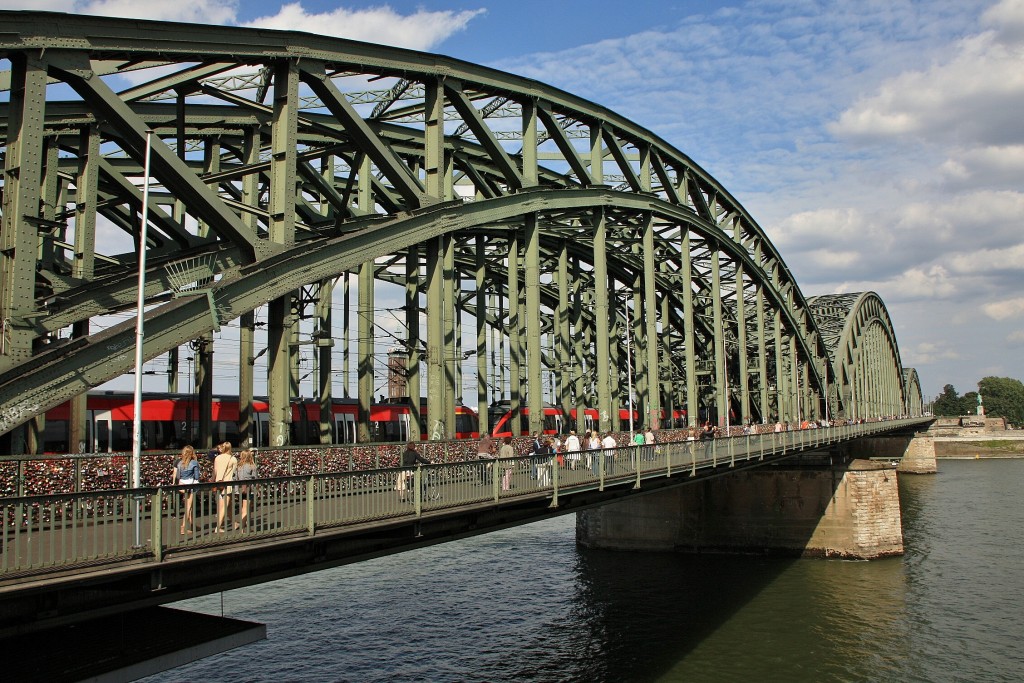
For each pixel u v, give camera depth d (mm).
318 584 45844
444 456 27906
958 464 136125
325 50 24016
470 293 61438
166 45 20141
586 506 24844
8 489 17141
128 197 25500
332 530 14852
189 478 16906
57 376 17484
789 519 53531
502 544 60219
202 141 32469
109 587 12008
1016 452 158750
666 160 49438
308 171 29344
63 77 18266
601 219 39938
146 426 33188
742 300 62344
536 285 34375
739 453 37844
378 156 25922
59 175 28156
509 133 50469
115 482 19062
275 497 14320
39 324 17594
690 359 48844
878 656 32438
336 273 24344
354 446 24703
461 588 44625
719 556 54062
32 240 17312
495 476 19531
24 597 11094
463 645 34062
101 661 13656
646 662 31891
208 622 15688
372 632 35812
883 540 52281
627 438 39906
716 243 55594
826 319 110500
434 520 18141
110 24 18891
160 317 19453
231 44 21500
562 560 53188
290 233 22641
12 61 17672
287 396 24828
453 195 38531
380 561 53156
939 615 37969
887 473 53188
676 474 30266
